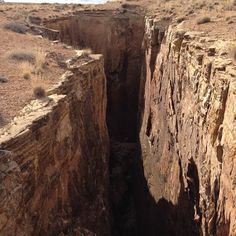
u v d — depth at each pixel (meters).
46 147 15.77
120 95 49.03
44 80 20.12
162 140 29.39
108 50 48.34
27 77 20.11
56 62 23.56
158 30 35.16
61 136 17.72
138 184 33.91
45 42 29.64
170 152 26.56
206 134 17.84
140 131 39.03
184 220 21.84
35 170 14.73
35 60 23.38
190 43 22.38
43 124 15.36
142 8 49.94
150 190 29.81
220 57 17.84
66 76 20.91
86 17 48.16
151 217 28.30
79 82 22.19
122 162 38.66
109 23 48.03
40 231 15.45
